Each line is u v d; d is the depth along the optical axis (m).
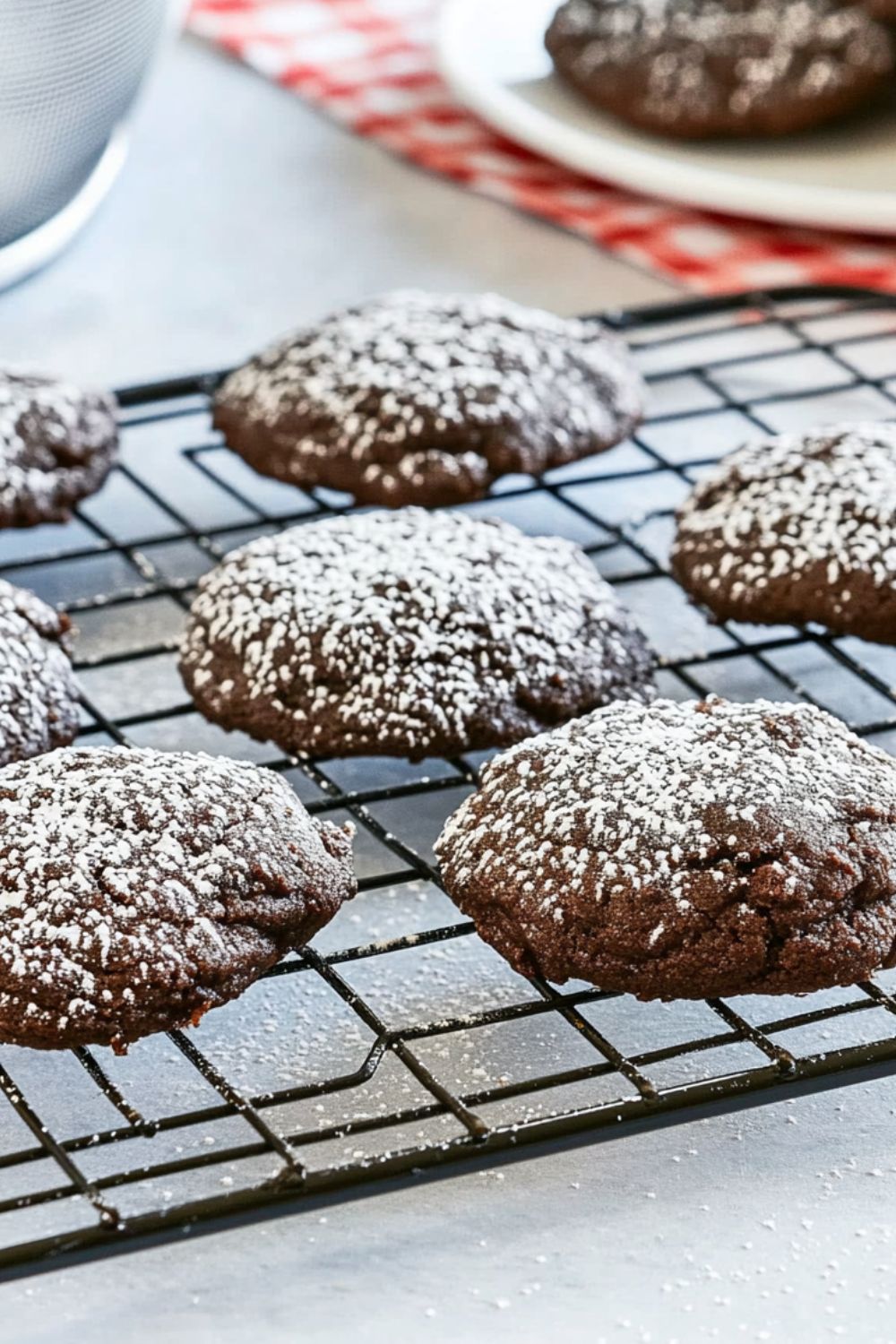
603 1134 0.39
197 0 0.80
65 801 0.42
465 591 0.47
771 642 0.48
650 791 0.42
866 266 0.62
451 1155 0.39
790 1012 0.43
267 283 0.62
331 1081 0.40
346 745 0.46
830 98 0.64
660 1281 0.39
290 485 0.52
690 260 0.62
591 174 0.64
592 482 0.52
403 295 0.55
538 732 0.46
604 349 0.54
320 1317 0.39
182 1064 0.42
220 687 0.47
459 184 0.67
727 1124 0.41
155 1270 0.40
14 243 0.61
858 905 0.42
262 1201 0.38
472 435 0.51
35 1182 0.41
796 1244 0.40
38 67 0.57
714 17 0.65
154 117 0.72
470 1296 0.39
